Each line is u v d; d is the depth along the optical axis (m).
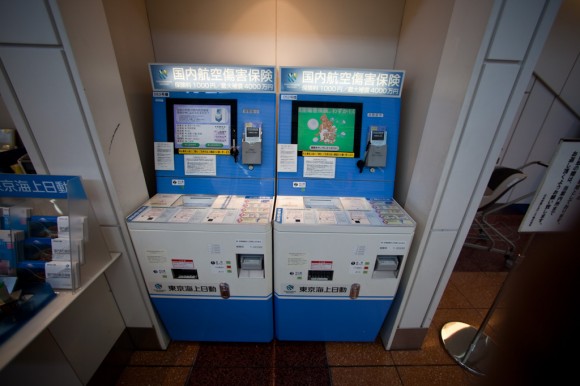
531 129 3.13
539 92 2.96
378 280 1.26
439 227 1.18
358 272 1.24
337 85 1.31
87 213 1.04
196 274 1.27
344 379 1.36
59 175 0.98
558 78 2.86
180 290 1.29
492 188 2.26
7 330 0.79
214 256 1.19
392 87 1.32
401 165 1.49
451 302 1.92
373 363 1.44
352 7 1.50
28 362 0.92
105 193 1.10
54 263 0.95
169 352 1.48
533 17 0.82
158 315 1.44
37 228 0.99
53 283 0.96
